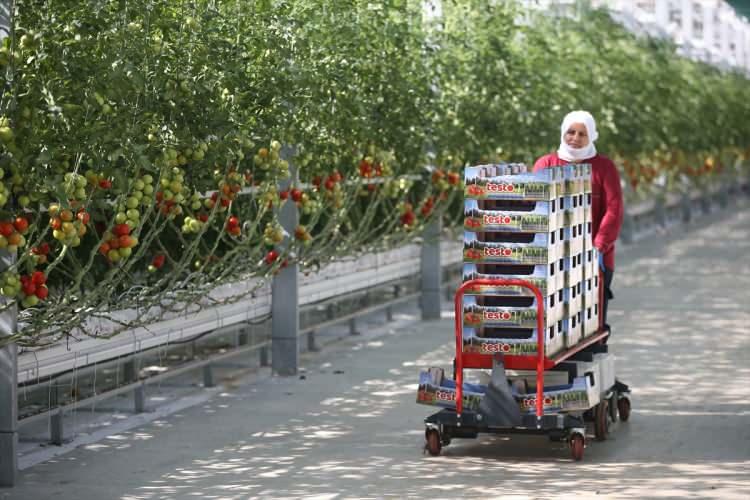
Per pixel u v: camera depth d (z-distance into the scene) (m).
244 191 12.14
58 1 8.49
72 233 8.34
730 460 9.72
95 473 9.48
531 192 9.72
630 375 13.61
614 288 21.95
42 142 8.33
